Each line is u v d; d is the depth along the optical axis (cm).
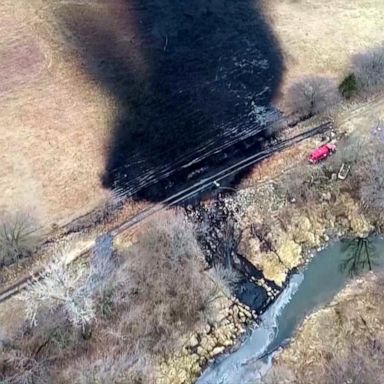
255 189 5212
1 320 4347
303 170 5312
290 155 5444
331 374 4306
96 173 5197
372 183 5188
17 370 4066
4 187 5025
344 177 5291
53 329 4219
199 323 4553
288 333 4628
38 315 4234
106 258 4559
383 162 5231
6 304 4456
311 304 4791
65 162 5231
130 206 5047
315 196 5219
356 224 5200
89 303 4212
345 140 5494
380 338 4484
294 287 4878
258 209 5116
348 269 5003
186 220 4953
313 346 4512
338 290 4875
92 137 5409
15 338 4216
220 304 4675
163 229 4728
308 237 5106
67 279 4216
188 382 4359
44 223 4872
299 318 4706
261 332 4631
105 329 4291
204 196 5138
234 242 4956
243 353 4522
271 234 5031
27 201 4966
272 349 4544
